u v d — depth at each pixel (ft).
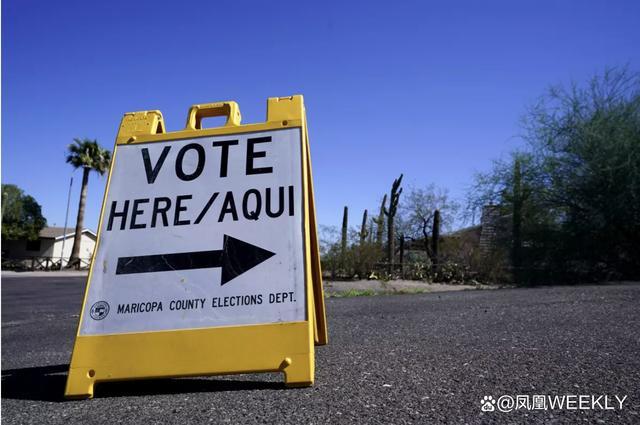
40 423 6.59
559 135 41.39
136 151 9.34
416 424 5.88
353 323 14.85
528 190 42.50
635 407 6.23
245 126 9.23
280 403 6.79
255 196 8.64
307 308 7.81
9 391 8.40
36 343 14.56
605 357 8.66
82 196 122.31
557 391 6.91
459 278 41.37
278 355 7.61
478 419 5.99
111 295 8.29
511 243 43.68
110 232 8.73
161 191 8.95
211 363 7.66
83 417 6.77
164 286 8.24
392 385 7.43
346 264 44.73
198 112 9.70
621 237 38.96
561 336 10.80
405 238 71.67
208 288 8.14
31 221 149.89
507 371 8.00
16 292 45.55
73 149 122.21
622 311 14.58
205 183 8.89
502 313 15.51
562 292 22.48
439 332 12.17
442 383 7.47
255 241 8.31
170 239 8.53
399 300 23.07
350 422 6.00
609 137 37.73
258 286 8.04
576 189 39.83
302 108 9.28
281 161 8.85
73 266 121.39
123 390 8.04
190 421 6.31
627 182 36.68
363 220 49.01
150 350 7.84
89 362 7.86
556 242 41.22
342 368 8.62
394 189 48.24
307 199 8.63
